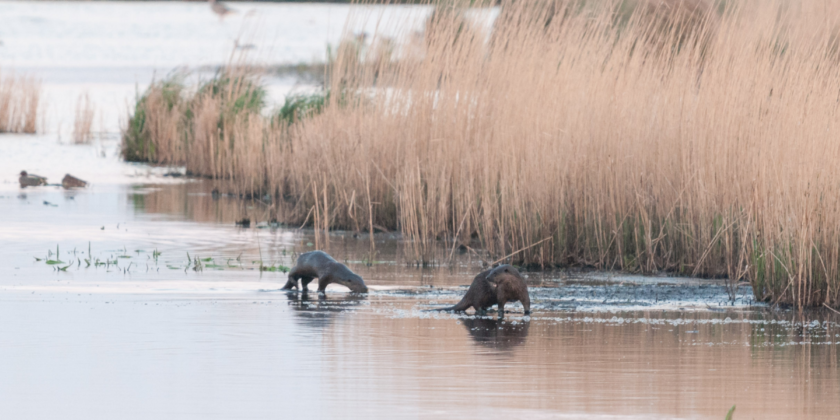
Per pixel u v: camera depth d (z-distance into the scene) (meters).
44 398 24.94
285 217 66.81
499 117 56.31
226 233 60.84
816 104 41.69
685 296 42.22
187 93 107.44
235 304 38.56
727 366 28.98
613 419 23.41
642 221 49.94
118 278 44.47
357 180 63.53
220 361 28.88
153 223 64.31
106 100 151.75
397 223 62.16
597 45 55.88
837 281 39.34
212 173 92.94
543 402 24.78
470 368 28.28
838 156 39.59
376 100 63.38
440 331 33.72
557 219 50.62
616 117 51.28
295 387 26.05
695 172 48.28
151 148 104.06
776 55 47.81
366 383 26.50
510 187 51.72
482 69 58.84
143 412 23.73
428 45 60.50
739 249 46.03
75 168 96.31
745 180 46.22
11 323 34.19
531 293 42.56
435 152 58.81
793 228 39.84
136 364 28.44
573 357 29.86
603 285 44.97
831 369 28.73
